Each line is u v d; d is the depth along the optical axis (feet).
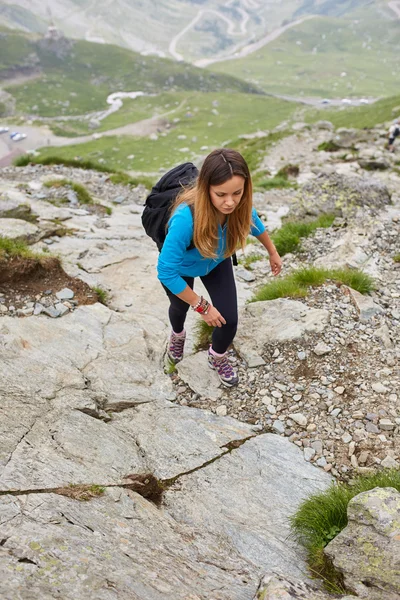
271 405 18.25
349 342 20.56
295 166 75.15
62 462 14.02
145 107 597.52
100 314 23.65
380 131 111.96
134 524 12.21
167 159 354.95
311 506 13.26
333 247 31.14
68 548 10.50
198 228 12.96
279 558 12.21
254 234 16.75
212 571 11.29
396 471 14.19
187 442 16.25
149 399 18.45
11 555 9.89
